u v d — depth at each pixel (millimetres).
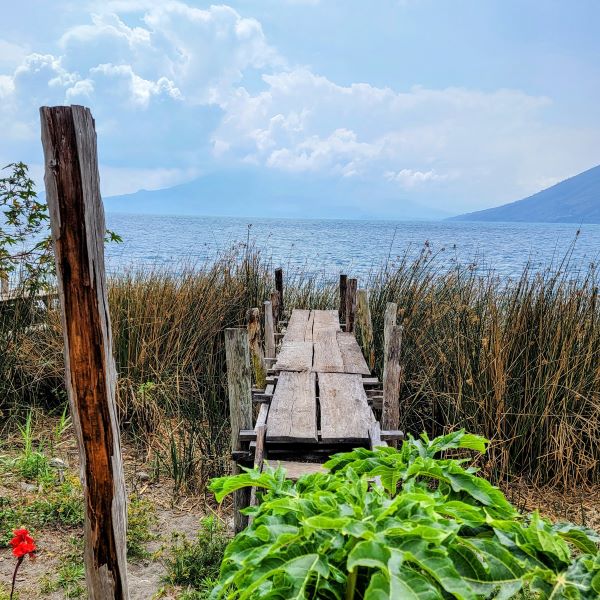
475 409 4562
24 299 5801
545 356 4543
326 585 1253
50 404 5500
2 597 2846
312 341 5402
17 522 3504
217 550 3340
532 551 1360
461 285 6383
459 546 1339
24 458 4270
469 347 4844
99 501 1914
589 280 4910
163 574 3193
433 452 1896
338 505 1414
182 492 4172
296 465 3064
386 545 1200
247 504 3344
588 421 4383
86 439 1884
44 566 3156
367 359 5613
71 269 1804
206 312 6297
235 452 3260
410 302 6234
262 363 4715
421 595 1104
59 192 1767
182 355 5789
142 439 4922
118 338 5555
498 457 4473
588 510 4094
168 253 21453
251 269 7426
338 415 3438
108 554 1942
